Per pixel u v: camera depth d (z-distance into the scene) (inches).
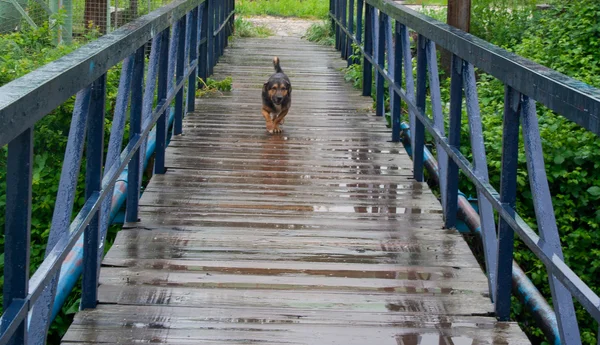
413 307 150.5
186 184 228.8
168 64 230.5
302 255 175.9
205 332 138.0
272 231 190.9
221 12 482.3
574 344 115.3
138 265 166.6
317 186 231.0
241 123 311.3
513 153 137.6
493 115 331.0
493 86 380.8
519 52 419.8
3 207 275.4
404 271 168.2
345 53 478.6
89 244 143.5
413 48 472.4
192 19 313.7
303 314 146.3
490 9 520.1
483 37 484.7
